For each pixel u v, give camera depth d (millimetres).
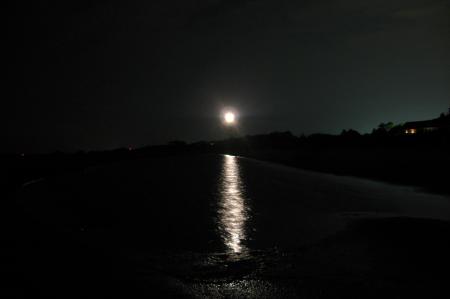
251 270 7844
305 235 10750
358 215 13633
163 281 7176
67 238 10195
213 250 9328
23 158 36781
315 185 21969
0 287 6590
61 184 21484
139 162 33969
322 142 47406
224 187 20484
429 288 6613
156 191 19188
